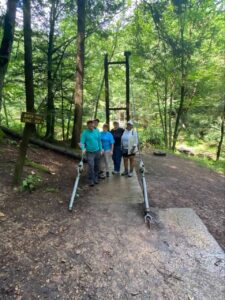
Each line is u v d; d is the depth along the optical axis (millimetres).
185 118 19344
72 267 3305
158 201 5750
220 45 15117
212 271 3416
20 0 7422
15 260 3312
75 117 10812
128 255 3627
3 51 5730
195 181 8492
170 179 8078
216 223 4957
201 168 11703
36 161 7523
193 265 3516
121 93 22859
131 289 3025
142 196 5898
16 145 8703
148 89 18547
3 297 2764
